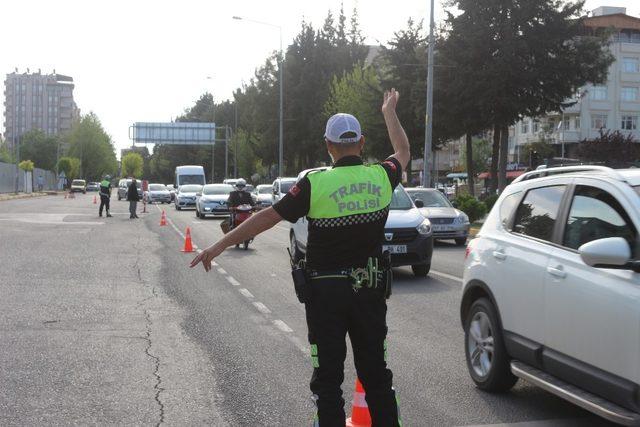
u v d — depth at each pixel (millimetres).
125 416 5340
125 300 10391
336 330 3693
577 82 33344
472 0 32719
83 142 127062
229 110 114875
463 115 34719
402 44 47438
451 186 79062
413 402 5707
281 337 8047
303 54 72625
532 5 31969
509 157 87250
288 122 72062
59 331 8180
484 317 5984
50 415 5328
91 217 32781
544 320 5035
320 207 3680
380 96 48094
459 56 33156
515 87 32719
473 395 5891
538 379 4992
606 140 38875
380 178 3840
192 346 7578
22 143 141250
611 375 4316
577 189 5168
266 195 37375
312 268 3744
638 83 80375
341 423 3648
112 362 6871
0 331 8102
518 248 5520
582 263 4703
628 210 4559
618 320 4246
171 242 20328
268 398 5812
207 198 33844
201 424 5184
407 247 12547
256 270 14234
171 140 72625
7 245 18172
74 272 13328
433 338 8039
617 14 81938
